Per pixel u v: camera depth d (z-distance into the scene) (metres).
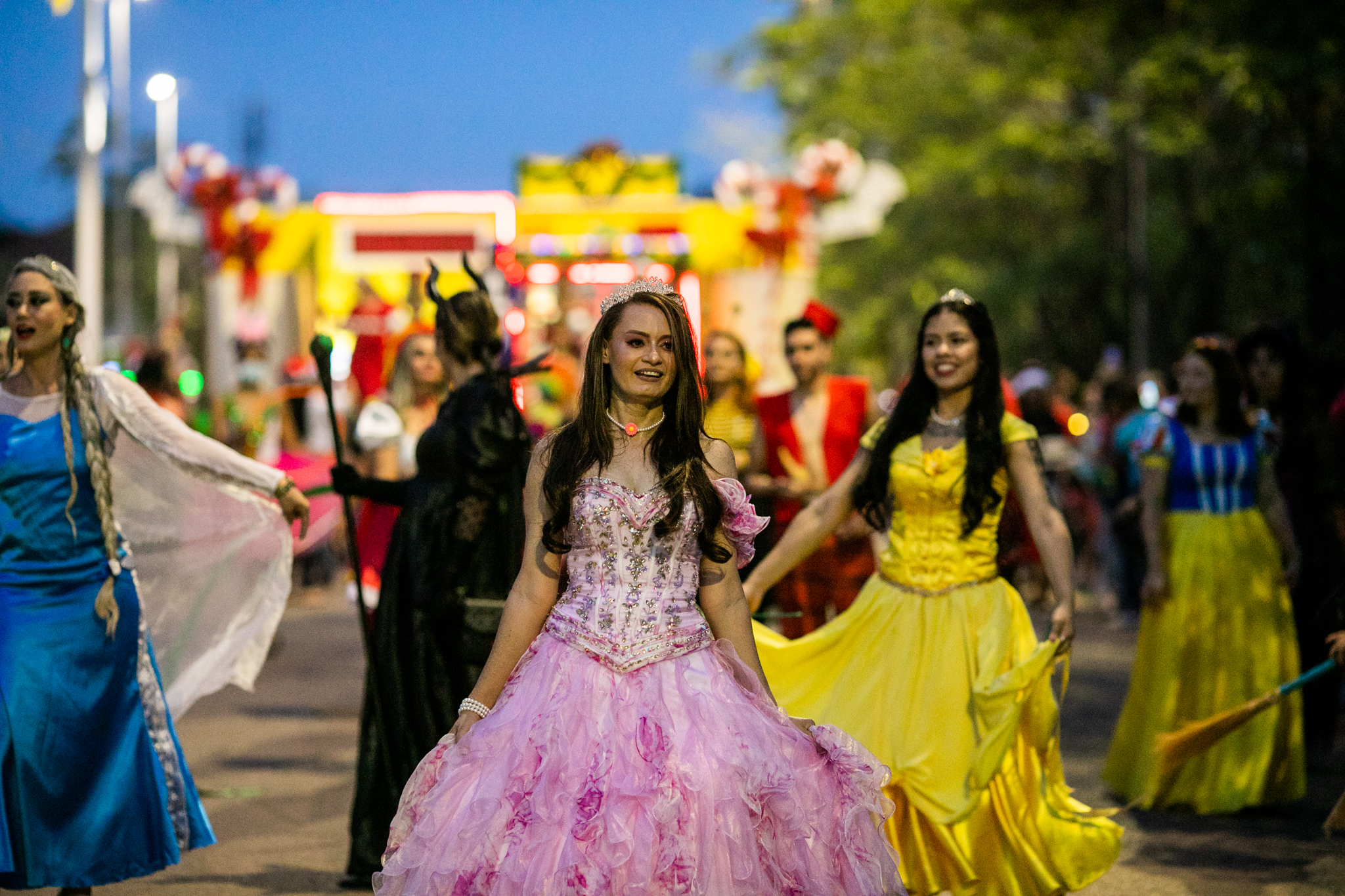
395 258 21.30
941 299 6.31
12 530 5.67
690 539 4.61
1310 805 8.09
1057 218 35.44
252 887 6.40
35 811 5.48
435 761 4.57
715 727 4.43
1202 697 8.05
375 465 9.77
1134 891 6.34
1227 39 21.31
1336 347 15.05
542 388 16.38
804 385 8.90
